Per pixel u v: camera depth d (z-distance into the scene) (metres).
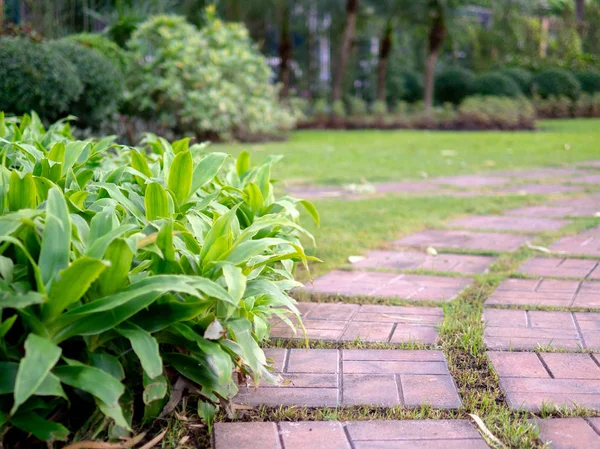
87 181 2.64
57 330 1.73
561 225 4.95
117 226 1.98
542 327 2.84
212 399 2.05
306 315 3.03
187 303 1.88
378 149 11.13
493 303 3.16
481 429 1.97
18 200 2.07
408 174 7.95
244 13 17.56
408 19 17.66
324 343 2.69
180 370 1.99
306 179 7.54
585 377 2.34
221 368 1.85
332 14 18.62
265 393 2.23
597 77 21.58
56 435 1.64
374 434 1.95
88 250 1.73
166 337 2.01
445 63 23.33
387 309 3.10
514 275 3.62
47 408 1.78
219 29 12.20
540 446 1.87
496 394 2.23
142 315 1.89
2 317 1.84
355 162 9.19
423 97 21.16
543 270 3.73
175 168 2.59
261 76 12.88
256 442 1.90
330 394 2.22
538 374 2.37
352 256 4.04
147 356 1.70
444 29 17.47
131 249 1.68
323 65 21.75
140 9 13.05
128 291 1.74
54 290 1.64
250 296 2.11
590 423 2.01
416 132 15.67
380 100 18.97
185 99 11.05
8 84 6.89
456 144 11.95
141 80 10.97
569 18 27.94
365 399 2.18
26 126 4.22
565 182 7.22
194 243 2.21
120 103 9.62
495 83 19.62
